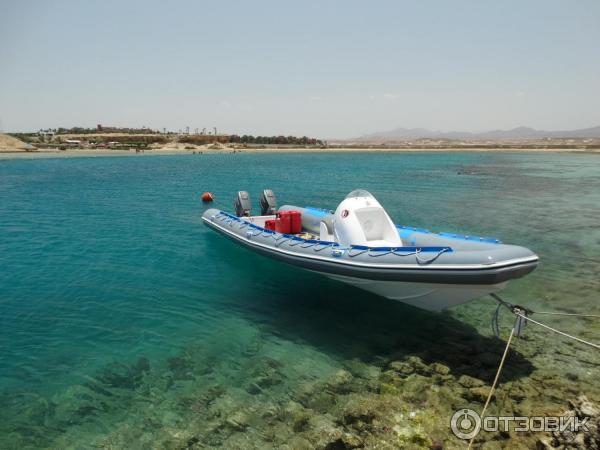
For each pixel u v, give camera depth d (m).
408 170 39.06
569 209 16.98
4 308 6.87
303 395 4.74
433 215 15.55
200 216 15.31
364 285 6.63
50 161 47.03
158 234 12.28
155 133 113.69
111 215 15.16
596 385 4.86
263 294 7.72
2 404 4.52
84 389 4.81
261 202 11.77
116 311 6.86
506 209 16.94
